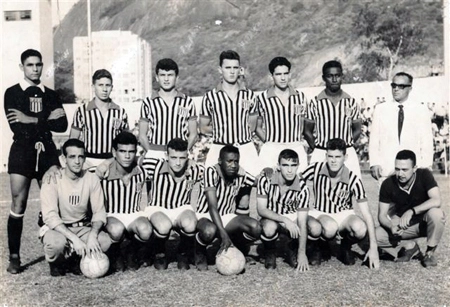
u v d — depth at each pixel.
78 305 3.59
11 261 4.34
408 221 4.36
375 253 4.40
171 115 4.85
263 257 4.69
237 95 4.89
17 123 4.46
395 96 5.18
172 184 4.44
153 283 4.02
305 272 4.29
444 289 3.83
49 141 4.64
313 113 5.00
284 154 4.26
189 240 4.35
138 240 4.21
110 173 4.45
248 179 4.46
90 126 4.77
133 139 4.36
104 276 4.21
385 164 5.16
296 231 4.21
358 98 7.98
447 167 8.59
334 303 3.58
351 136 5.02
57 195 4.21
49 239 4.05
